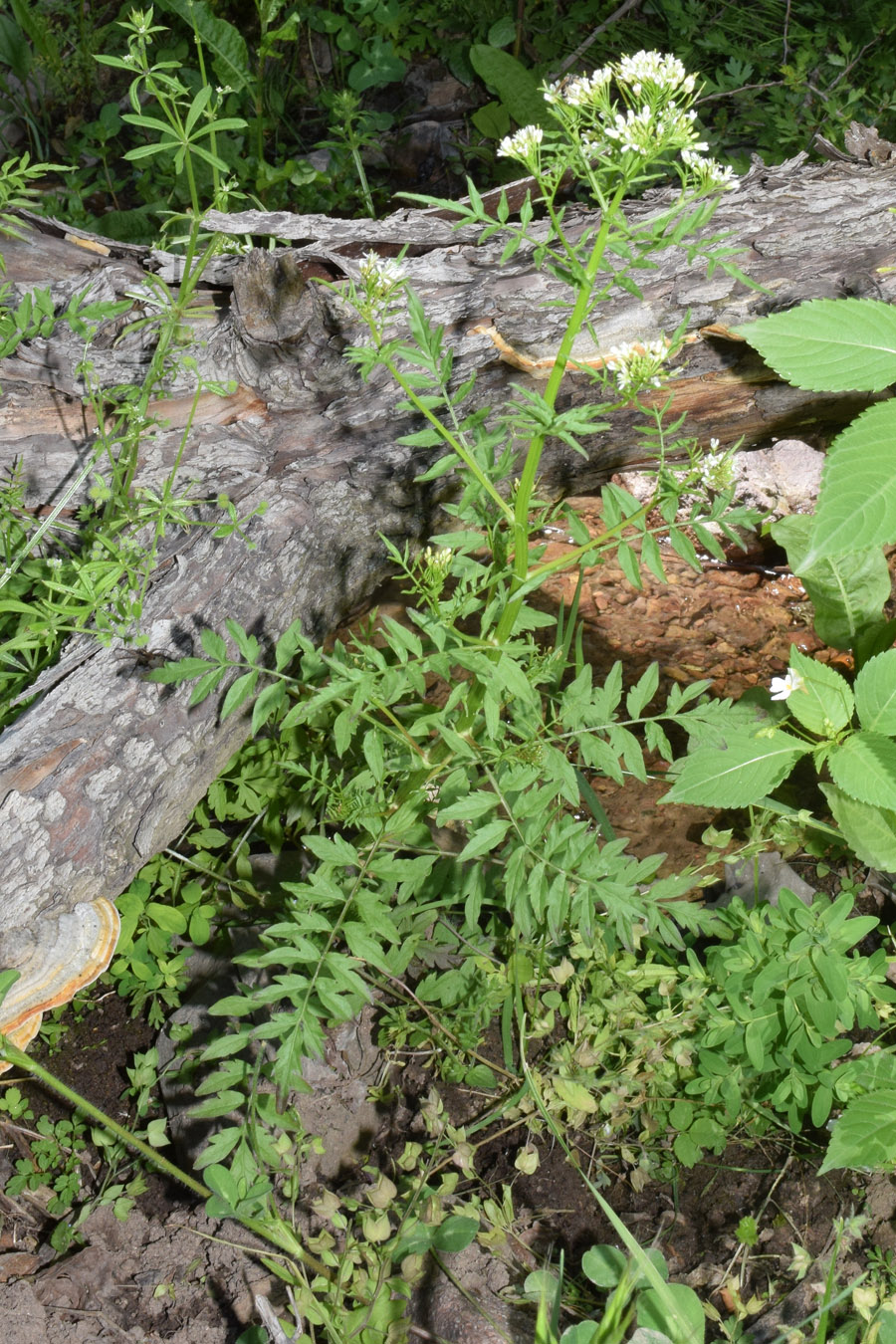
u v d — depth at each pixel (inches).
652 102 42.6
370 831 47.1
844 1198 47.9
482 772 49.0
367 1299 46.5
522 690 44.8
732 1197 48.3
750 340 42.6
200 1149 48.8
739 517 45.8
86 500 54.2
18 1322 46.7
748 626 58.9
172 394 53.9
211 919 52.4
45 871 46.7
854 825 50.7
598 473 57.9
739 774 48.8
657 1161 48.9
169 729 48.7
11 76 78.4
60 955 46.5
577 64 84.7
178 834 51.9
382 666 45.2
